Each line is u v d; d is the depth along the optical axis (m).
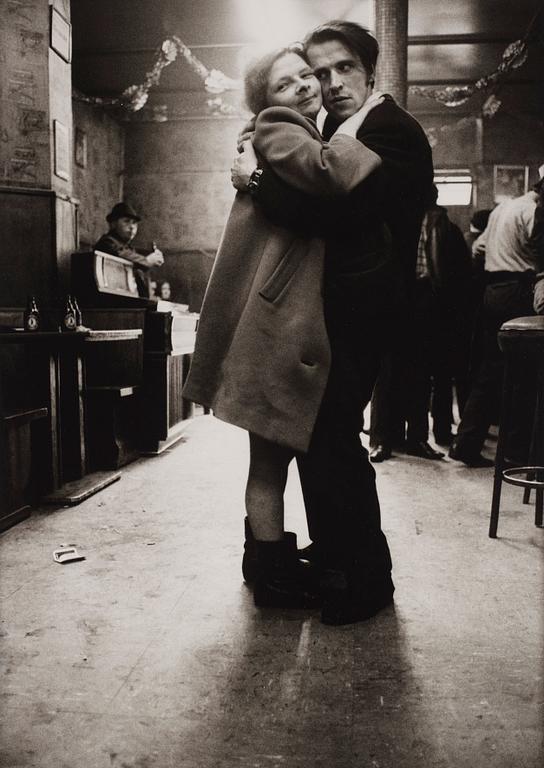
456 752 1.38
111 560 2.58
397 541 2.80
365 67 2.19
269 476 2.12
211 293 2.07
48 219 4.86
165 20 9.91
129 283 5.62
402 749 1.39
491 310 4.40
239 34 10.45
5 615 2.08
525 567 2.49
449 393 5.19
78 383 3.84
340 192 1.85
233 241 2.05
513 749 1.39
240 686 1.65
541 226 4.15
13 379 3.37
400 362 4.58
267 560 2.11
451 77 12.27
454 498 3.54
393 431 4.77
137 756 1.38
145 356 4.70
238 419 1.97
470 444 4.33
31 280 4.86
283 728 1.47
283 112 1.94
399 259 2.10
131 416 4.53
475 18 9.91
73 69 11.88
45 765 1.34
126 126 14.60
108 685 1.66
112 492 3.67
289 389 1.96
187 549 2.71
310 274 1.97
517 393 4.30
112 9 9.54
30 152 4.83
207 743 1.42
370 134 1.97
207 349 2.07
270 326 1.97
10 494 3.09
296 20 10.02
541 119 13.70
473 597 2.21
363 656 1.80
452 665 1.75
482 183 14.02
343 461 2.04
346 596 2.01
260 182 1.94
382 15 5.62
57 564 2.54
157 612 2.10
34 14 4.78
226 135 14.38
